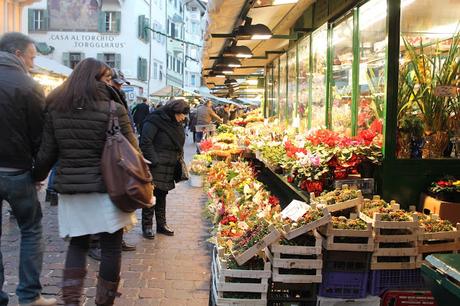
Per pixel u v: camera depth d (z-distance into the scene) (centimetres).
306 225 373
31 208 388
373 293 386
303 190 579
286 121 1143
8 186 378
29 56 399
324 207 386
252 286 371
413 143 513
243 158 1052
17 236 627
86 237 371
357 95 620
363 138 532
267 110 1542
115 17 3547
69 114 350
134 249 592
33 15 3531
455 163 509
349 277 381
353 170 532
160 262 546
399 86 510
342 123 680
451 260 245
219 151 1064
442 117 518
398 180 504
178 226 715
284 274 375
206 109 1838
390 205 429
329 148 549
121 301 436
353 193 436
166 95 3306
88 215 355
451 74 520
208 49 1124
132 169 347
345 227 378
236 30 832
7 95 370
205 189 819
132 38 3581
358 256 379
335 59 721
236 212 530
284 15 929
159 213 668
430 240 388
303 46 928
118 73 569
